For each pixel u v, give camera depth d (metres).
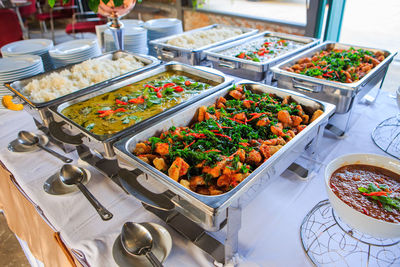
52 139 1.51
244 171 0.95
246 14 3.65
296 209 1.10
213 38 2.59
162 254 0.90
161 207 0.89
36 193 1.17
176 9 4.41
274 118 1.30
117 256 0.89
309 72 1.74
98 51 2.30
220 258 0.89
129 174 1.05
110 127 1.34
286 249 0.95
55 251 1.16
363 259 0.88
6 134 1.61
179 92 1.63
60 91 1.63
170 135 1.19
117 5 1.84
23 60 1.99
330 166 0.90
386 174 0.90
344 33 3.10
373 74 1.59
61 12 5.80
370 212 0.78
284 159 1.01
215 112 1.36
